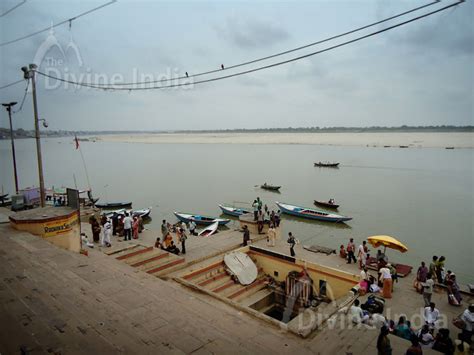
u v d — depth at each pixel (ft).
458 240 92.17
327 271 50.11
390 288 43.52
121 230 61.77
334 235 98.94
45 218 41.29
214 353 18.21
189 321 21.70
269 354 18.69
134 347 18.24
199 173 229.45
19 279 27.02
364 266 51.85
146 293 25.64
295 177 204.74
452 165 252.01
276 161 303.68
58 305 22.75
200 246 59.93
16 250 34.14
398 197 145.69
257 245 63.26
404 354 29.14
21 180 200.75
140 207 134.00
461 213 118.62
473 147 464.24
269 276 56.95
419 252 84.33
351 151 411.95
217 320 22.20
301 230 104.63
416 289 45.68
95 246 51.60
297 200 143.54
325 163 260.62
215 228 93.04
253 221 68.64
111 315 21.74
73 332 19.42
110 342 18.58
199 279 49.29
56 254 33.50
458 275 71.92
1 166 284.61
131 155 412.36
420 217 114.83
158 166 277.85
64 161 335.26
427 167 241.35
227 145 631.97
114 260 33.45
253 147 550.36
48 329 19.63
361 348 29.12
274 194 156.04
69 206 47.42
